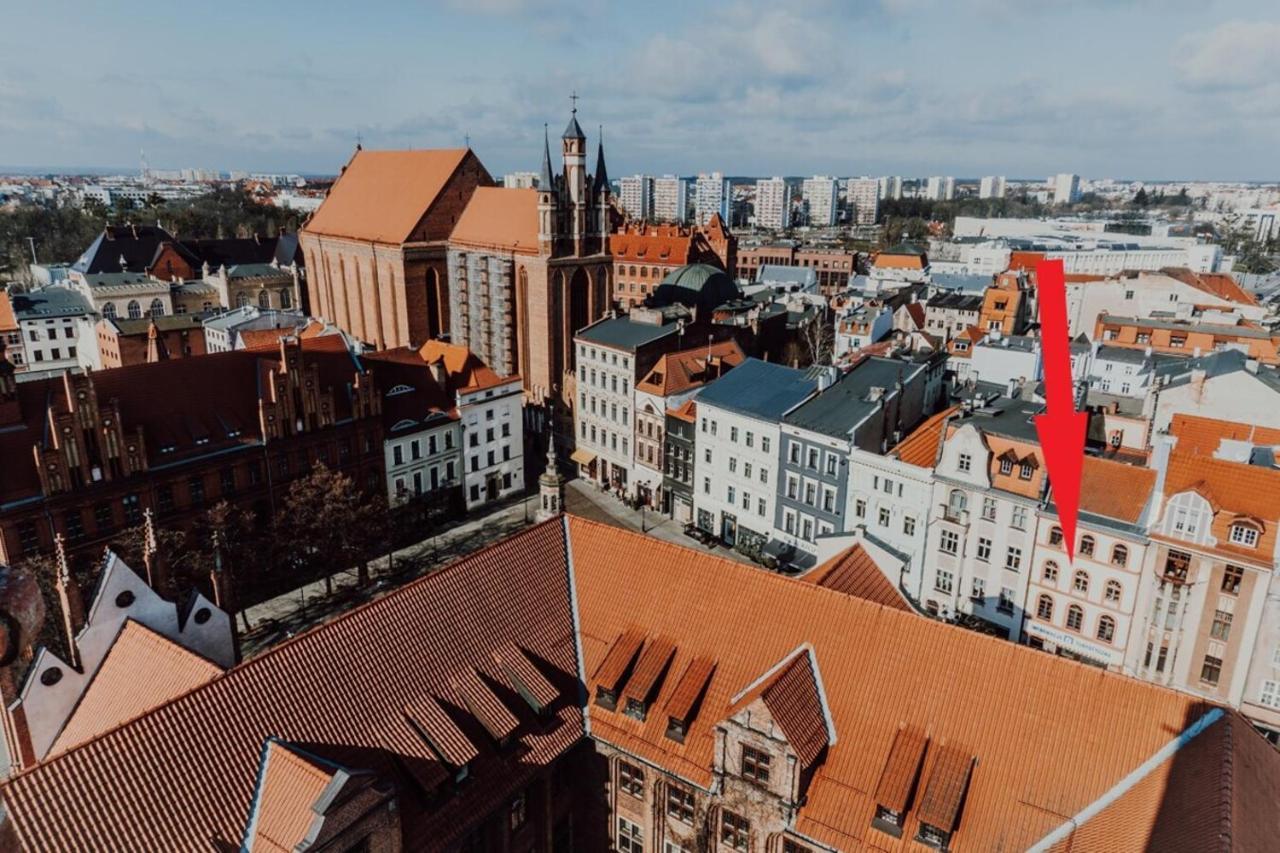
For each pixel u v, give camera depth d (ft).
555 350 379.35
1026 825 96.07
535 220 376.68
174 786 88.74
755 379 287.89
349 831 89.25
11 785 79.41
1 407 203.82
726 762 110.93
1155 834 80.12
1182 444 229.45
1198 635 180.04
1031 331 477.77
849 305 527.81
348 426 264.93
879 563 148.66
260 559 234.17
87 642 121.08
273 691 100.37
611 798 128.16
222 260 639.76
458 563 127.13
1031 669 103.81
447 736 110.22
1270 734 175.22
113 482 214.90
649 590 133.08
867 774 105.91
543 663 128.16
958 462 214.28
